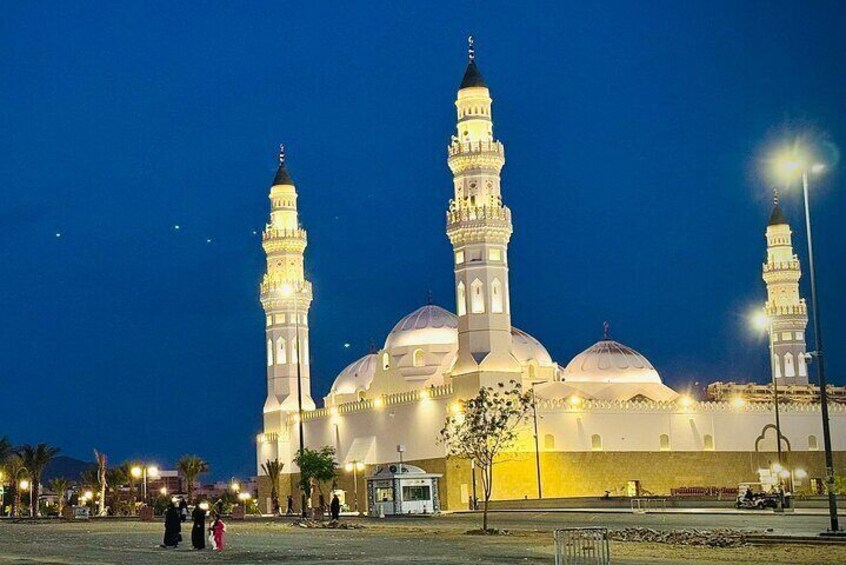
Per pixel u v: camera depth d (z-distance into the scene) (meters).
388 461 128.75
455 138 123.75
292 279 153.00
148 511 107.81
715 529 62.25
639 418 127.31
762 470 122.81
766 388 152.00
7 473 150.62
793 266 152.88
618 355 140.38
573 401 124.31
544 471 121.12
